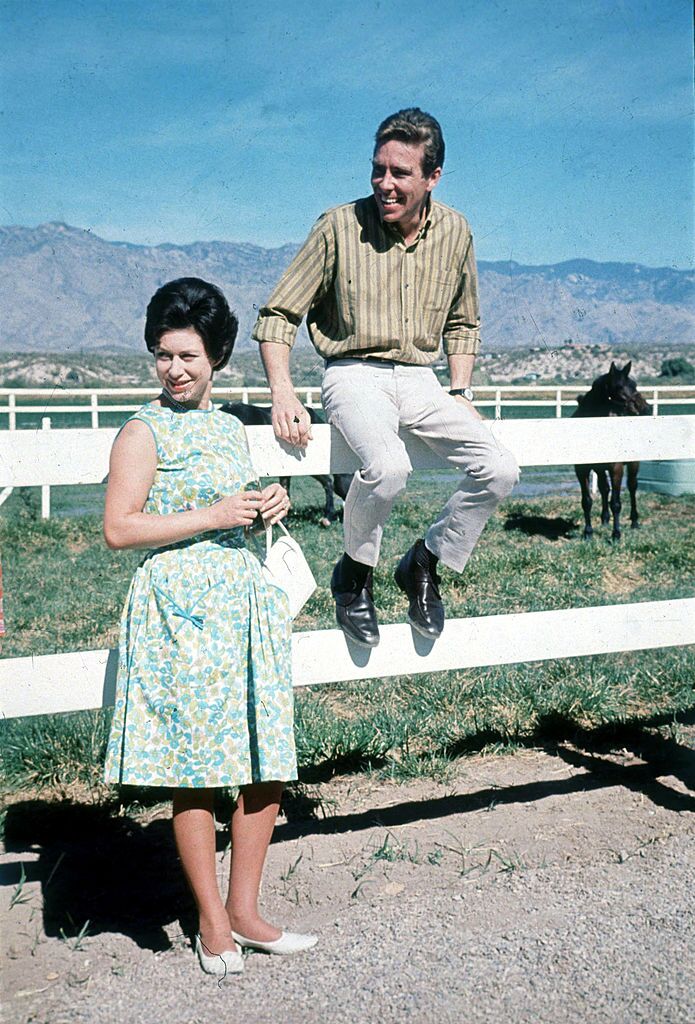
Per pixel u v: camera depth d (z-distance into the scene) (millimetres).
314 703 4727
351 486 3033
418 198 3012
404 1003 2316
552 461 3287
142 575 2533
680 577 8367
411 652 3240
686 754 4215
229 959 2469
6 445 2748
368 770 4039
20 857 3287
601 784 3871
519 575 8164
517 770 4043
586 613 3434
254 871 2619
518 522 12008
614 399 11242
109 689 2914
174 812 2561
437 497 13914
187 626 2451
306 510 12633
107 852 3320
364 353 3158
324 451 3088
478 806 3662
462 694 4914
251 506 2506
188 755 2414
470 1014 2268
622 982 2389
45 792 3812
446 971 2455
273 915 2812
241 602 2523
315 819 3568
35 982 2455
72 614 6848
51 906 2924
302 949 2576
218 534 2586
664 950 2527
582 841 3291
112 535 2461
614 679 5145
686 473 14945
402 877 3047
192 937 2705
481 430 3121
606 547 9672
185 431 2578
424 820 3539
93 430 2814
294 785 3891
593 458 3328
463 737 4379
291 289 3121
